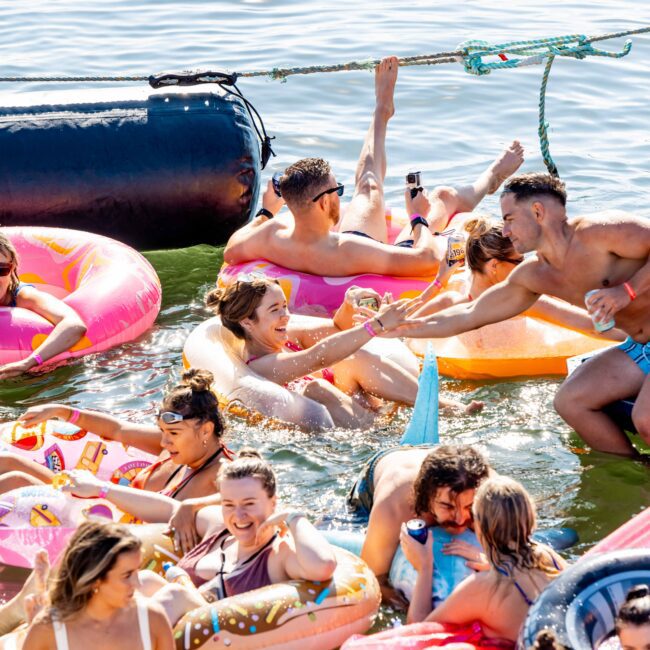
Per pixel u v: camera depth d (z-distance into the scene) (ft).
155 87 74.38
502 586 31.81
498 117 94.22
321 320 55.52
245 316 51.83
